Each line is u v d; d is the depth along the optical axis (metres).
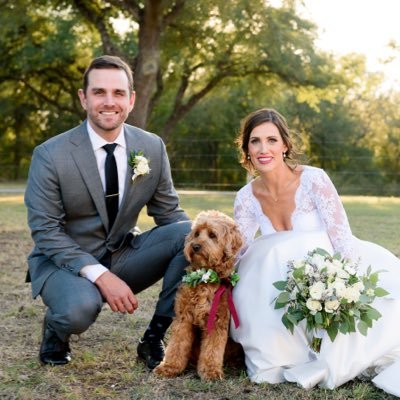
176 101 23.77
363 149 36.84
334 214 3.65
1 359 3.66
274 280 3.42
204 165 35.28
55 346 3.60
